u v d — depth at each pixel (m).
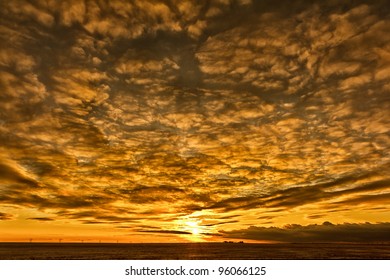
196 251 88.00
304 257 56.12
